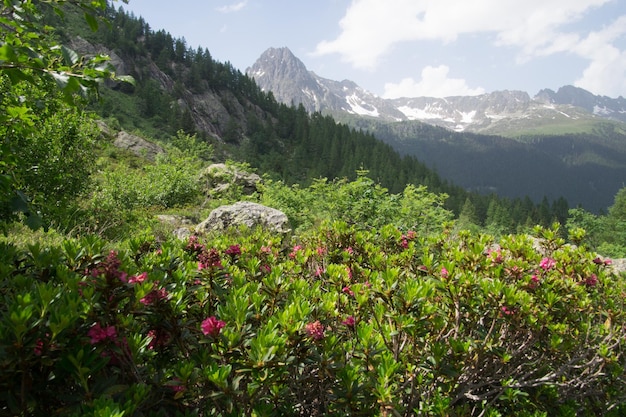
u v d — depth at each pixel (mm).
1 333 1486
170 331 2123
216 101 141750
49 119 7898
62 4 2508
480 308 2982
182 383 1801
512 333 3146
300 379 2197
